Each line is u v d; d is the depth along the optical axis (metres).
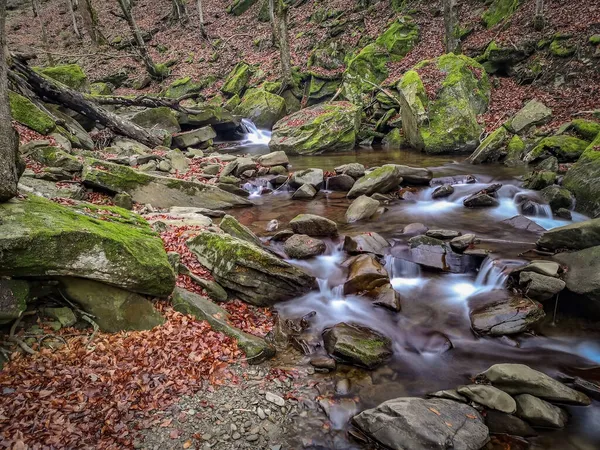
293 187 14.16
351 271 7.85
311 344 6.26
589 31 17.77
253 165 15.59
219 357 5.58
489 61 20.56
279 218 11.42
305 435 4.53
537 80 18.58
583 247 7.68
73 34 36.84
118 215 8.02
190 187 12.23
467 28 23.39
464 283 7.81
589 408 4.79
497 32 21.61
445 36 21.36
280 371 5.59
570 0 20.05
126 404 4.58
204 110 22.77
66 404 4.41
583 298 6.31
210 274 7.51
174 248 8.05
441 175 14.45
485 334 6.27
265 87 26.70
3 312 4.76
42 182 10.10
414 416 4.38
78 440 4.05
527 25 20.25
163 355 5.36
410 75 19.86
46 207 5.83
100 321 5.55
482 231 9.83
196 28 35.66
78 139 15.09
